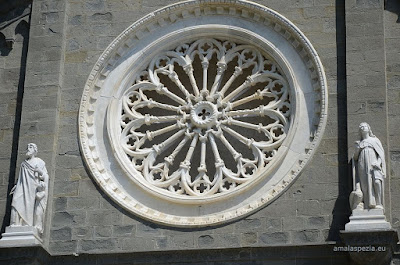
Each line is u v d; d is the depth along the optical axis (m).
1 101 33.97
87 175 32.25
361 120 31.17
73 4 34.75
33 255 30.38
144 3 34.25
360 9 32.62
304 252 29.91
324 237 30.17
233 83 35.12
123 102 33.41
